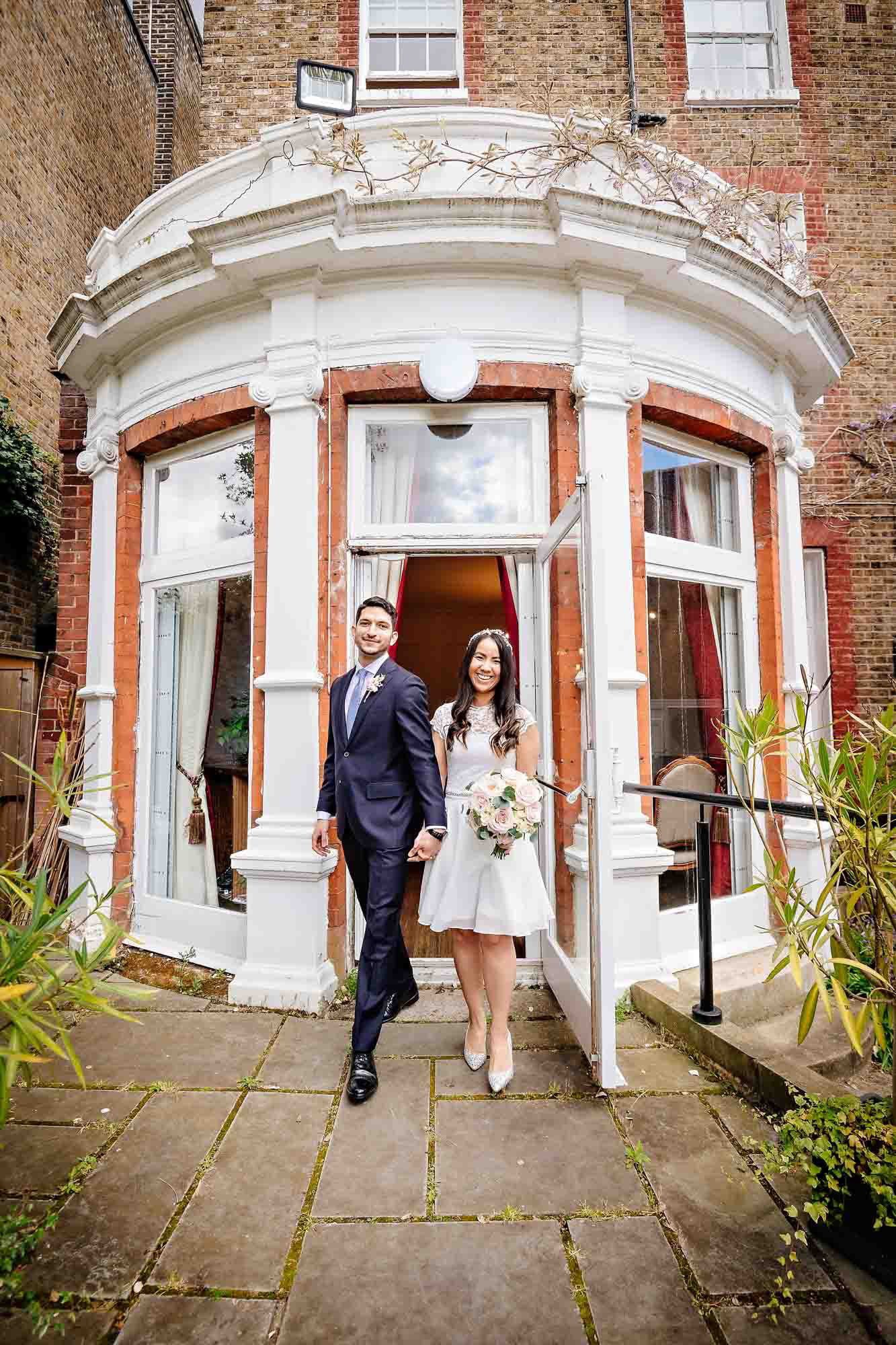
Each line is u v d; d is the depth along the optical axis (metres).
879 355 6.16
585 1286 1.58
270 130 3.43
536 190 3.39
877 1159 1.63
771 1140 2.11
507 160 3.39
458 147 3.40
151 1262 1.64
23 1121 2.20
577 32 5.94
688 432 3.89
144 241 4.02
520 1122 2.20
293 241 3.14
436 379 3.23
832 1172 1.69
